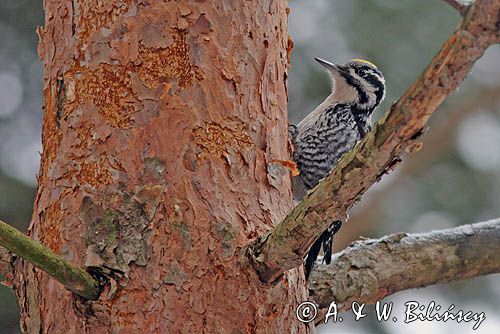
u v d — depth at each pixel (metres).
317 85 14.97
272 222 6.81
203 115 6.80
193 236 6.51
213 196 6.65
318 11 15.09
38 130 14.91
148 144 6.67
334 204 5.95
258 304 6.48
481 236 8.75
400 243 8.65
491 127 16.72
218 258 6.49
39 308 6.68
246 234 6.61
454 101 16.41
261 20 7.26
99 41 6.89
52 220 6.72
